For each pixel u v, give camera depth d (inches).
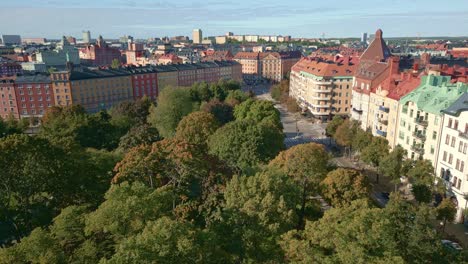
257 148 3127.5
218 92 6948.8
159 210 1779.0
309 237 1584.6
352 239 1470.2
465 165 2849.4
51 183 2491.4
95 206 2479.1
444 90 3378.4
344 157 4729.3
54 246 1599.4
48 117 4736.7
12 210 2497.5
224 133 3275.1
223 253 1667.1
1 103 7185.0
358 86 5147.6
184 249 1363.2
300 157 2516.0
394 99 3988.7
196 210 2341.3
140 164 2426.2
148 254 1305.4
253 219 1809.8
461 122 2906.0
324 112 6614.2
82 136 4328.3
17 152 2354.8
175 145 2568.9
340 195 2373.3
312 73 6786.4
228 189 2026.3
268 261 1636.3
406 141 3715.6
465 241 2576.3
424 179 2851.9
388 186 3700.8
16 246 1592.0
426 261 1544.0
